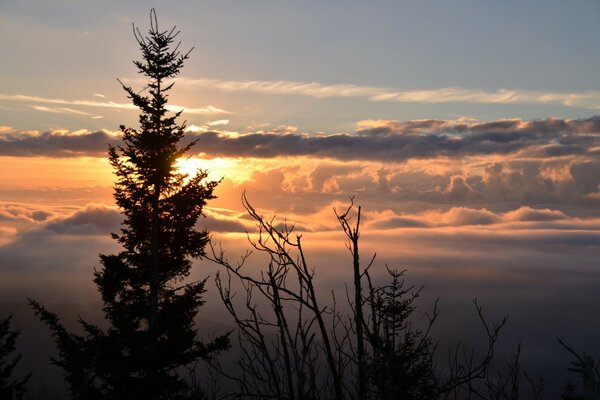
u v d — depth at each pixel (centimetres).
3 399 1322
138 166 2880
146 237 2894
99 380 2358
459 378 455
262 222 471
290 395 422
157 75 2962
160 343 2428
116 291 2786
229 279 450
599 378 355
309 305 440
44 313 2420
